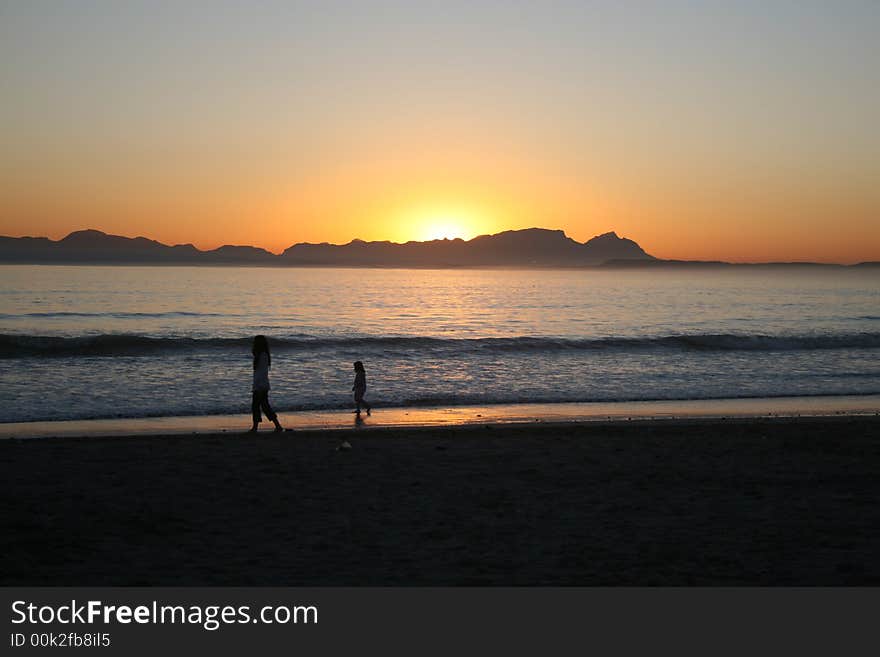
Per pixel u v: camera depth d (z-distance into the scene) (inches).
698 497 413.4
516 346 1414.9
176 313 2778.1
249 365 1153.4
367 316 2881.4
